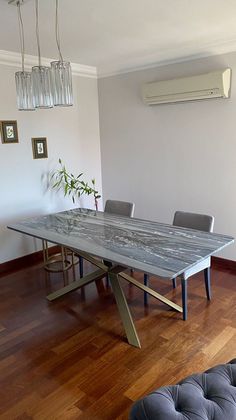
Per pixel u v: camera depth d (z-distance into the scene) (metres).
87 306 2.86
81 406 1.80
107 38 2.97
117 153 4.41
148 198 4.19
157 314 2.70
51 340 2.40
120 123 4.27
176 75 3.58
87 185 4.30
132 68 3.93
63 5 2.18
